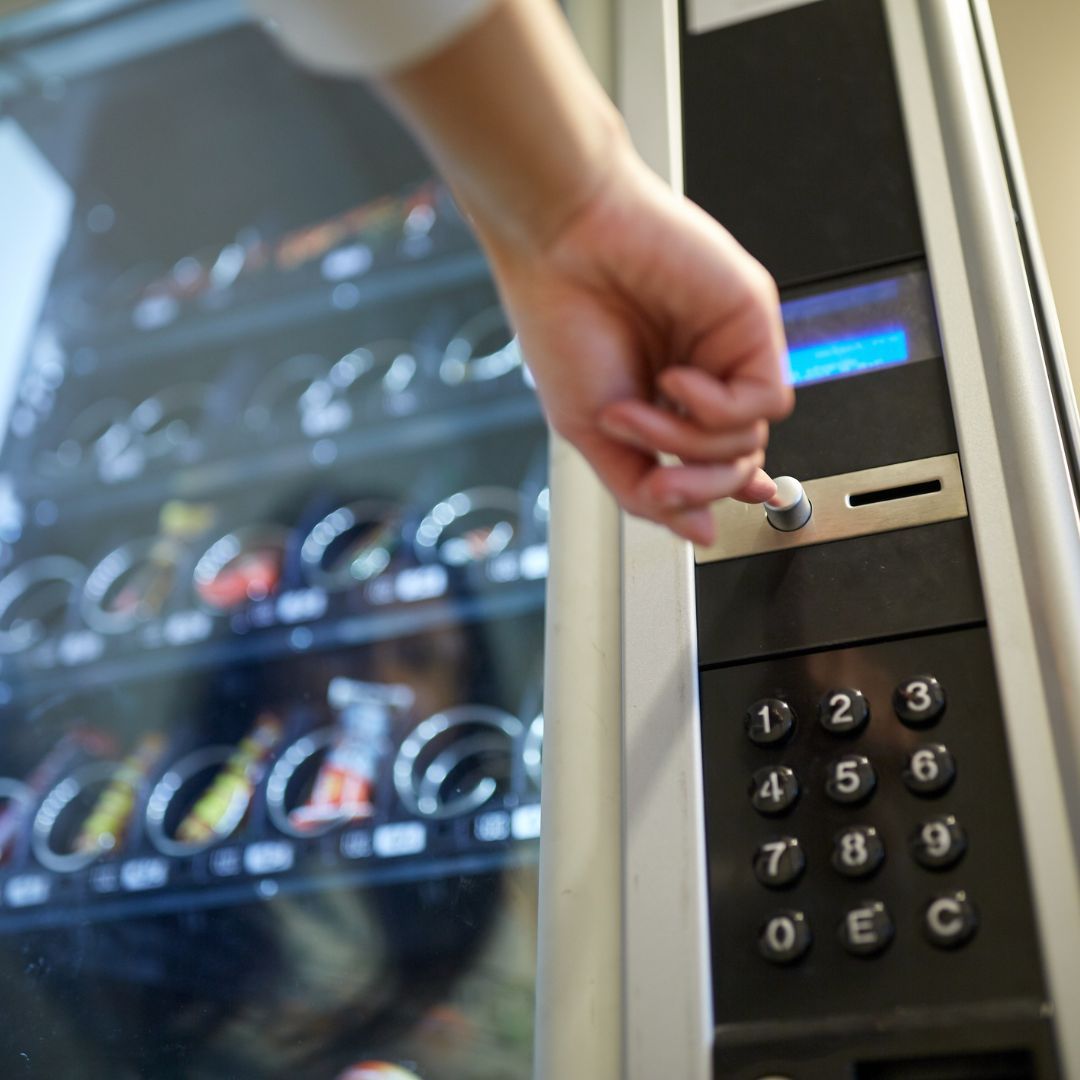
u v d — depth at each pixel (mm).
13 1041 881
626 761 619
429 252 1263
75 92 1473
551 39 459
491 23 438
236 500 1246
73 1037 876
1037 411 626
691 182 788
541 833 648
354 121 1371
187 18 1415
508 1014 791
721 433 485
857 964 535
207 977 880
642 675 637
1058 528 591
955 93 745
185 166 1440
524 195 473
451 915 842
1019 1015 502
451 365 1214
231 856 935
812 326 708
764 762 595
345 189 1356
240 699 1088
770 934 548
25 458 1326
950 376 657
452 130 458
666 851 588
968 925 523
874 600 616
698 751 608
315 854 908
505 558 1041
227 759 1051
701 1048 541
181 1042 849
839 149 768
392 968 834
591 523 725
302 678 1074
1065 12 785
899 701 580
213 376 1347
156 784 1052
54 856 1025
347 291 1286
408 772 971
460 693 1005
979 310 669
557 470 755
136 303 1383
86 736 1119
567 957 605
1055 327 669
